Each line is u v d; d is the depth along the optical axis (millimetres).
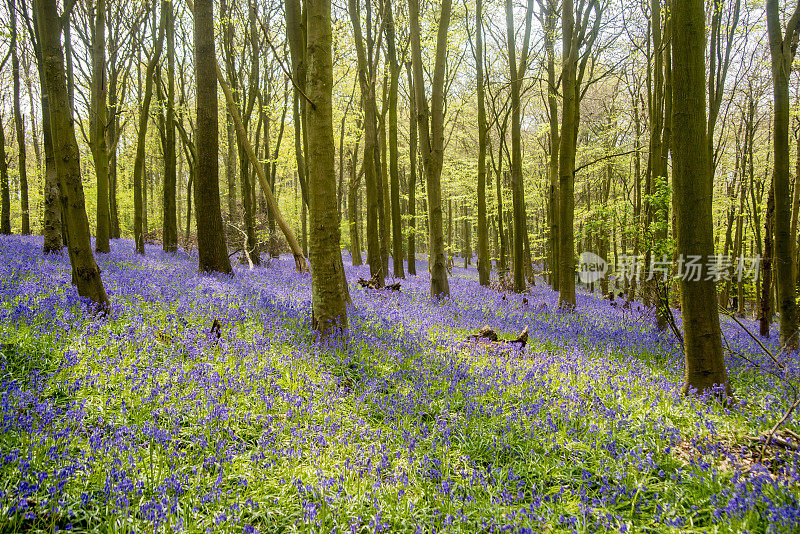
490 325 10242
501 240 23203
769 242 11320
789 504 3742
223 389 5172
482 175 17234
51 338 5664
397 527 3695
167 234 17469
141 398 4773
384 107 18703
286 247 33688
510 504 3908
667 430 5066
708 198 6137
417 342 7895
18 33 14891
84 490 3605
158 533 3283
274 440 4512
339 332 7535
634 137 22859
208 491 3738
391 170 18078
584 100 25516
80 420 4285
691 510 3895
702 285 6195
